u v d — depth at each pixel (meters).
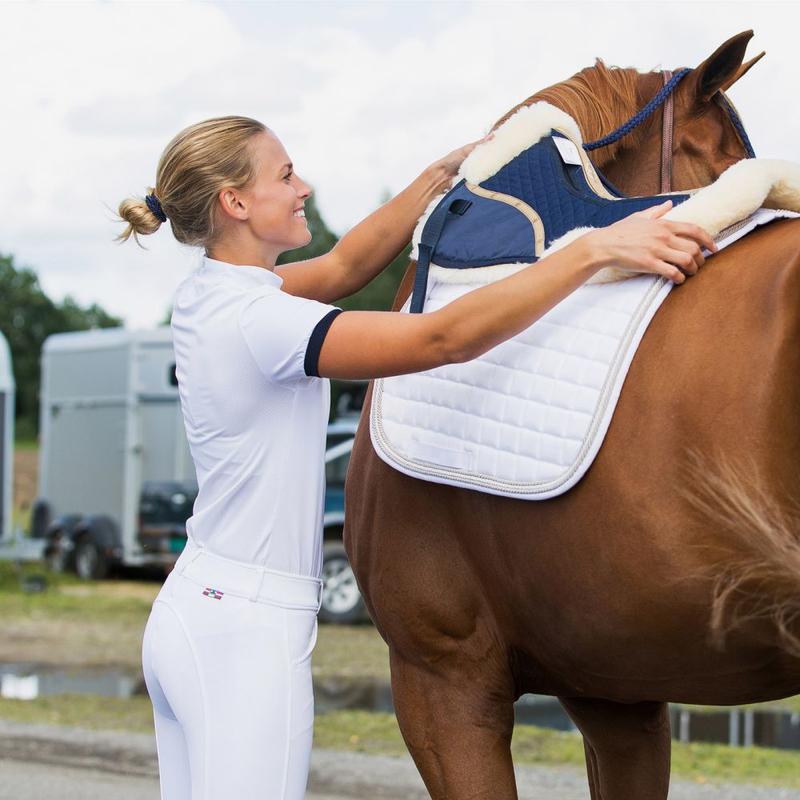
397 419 2.88
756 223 2.49
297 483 2.77
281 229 2.85
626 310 2.52
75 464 18.23
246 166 2.81
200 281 2.84
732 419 2.25
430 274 3.03
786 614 2.24
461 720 2.91
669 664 2.51
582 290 2.64
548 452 2.53
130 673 10.82
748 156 3.40
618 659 2.59
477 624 2.86
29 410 64.88
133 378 17.02
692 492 2.30
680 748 7.65
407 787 6.45
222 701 2.68
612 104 3.42
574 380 2.53
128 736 7.80
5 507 17.45
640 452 2.38
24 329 65.88
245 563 2.75
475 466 2.67
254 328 2.69
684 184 3.38
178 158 2.81
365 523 3.02
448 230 3.06
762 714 9.09
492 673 2.87
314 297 3.55
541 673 2.88
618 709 2.98
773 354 2.22
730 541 2.26
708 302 2.38
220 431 2.76
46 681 10.38
